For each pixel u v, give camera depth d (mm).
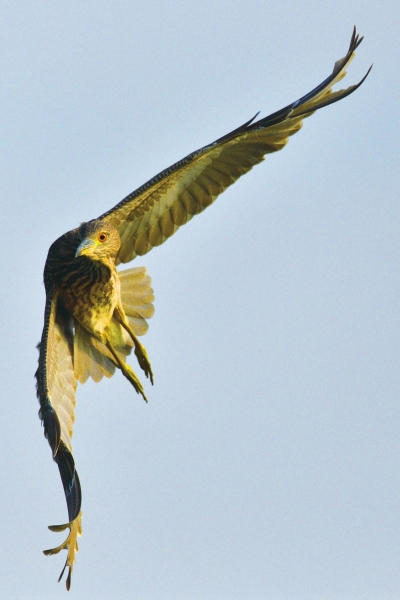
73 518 12562
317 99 14930
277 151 15469
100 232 15273
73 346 15289
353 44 14766
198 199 15883
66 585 12180
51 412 13562
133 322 15969
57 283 15320
